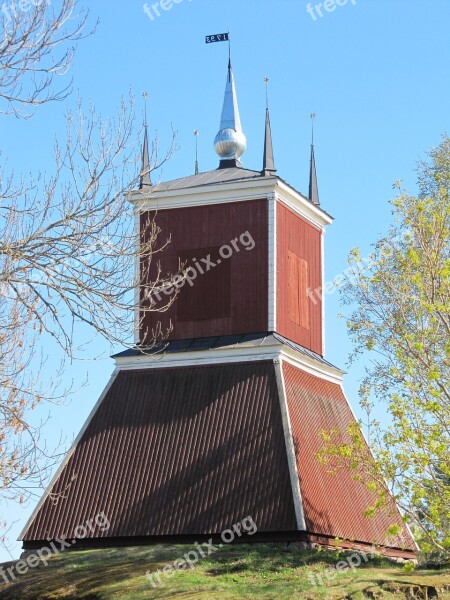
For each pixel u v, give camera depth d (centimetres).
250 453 4659
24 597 4225
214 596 3797
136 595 3931
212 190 5166
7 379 2759
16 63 2612
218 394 4878
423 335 3947
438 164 5938
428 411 3738
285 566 4153
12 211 2695
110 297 2714
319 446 4850
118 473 4838
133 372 5091
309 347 5353
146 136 5291
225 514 4556
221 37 5678
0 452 2738
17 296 2680
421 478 3716
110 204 2752
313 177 5791
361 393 3962
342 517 4734
